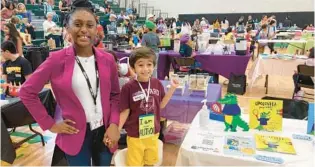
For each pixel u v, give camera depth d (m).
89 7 1.40
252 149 1.34
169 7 18.61
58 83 1.26
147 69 1.61
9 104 2.31
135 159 1.61
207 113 1.62
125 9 16.59
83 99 1.32
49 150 2.83
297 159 1.25
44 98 2.32
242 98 4.64
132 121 1.61
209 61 5.11
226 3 17.61
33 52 5.64
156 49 5.47
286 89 5.34
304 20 16.28
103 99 1.36
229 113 1.56
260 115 1.57
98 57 1.35
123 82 2.17
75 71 1.29
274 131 1.56
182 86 2.51
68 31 1.31
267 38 8.70
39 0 11.57
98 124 1.38
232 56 4.96
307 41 6.30
